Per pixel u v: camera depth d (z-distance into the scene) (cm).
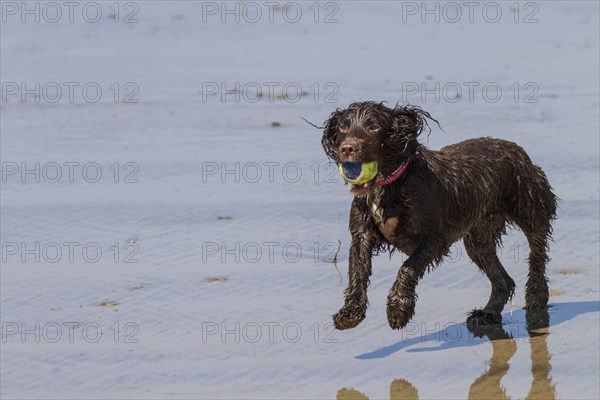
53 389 995
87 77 2295
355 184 1027
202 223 1476
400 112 1059
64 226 1479
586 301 1205
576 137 1808
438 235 1080
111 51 2497
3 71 2356
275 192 1599
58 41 2566
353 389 980
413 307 1037
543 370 1017
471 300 1223
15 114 2039
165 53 2470
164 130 1925
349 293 1048
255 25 2666
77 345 1103
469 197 1131
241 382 1001
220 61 2397
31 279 1294
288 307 1194
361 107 1051
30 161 1770
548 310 1188
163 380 1010
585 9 2714
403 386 985
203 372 1027
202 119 1983
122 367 1045
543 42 2478
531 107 1986
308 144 1827
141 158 1777
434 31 2591
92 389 993
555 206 1230
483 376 1005
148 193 1608
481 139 1211
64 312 1195
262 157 1766
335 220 1479
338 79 2217
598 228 1412
